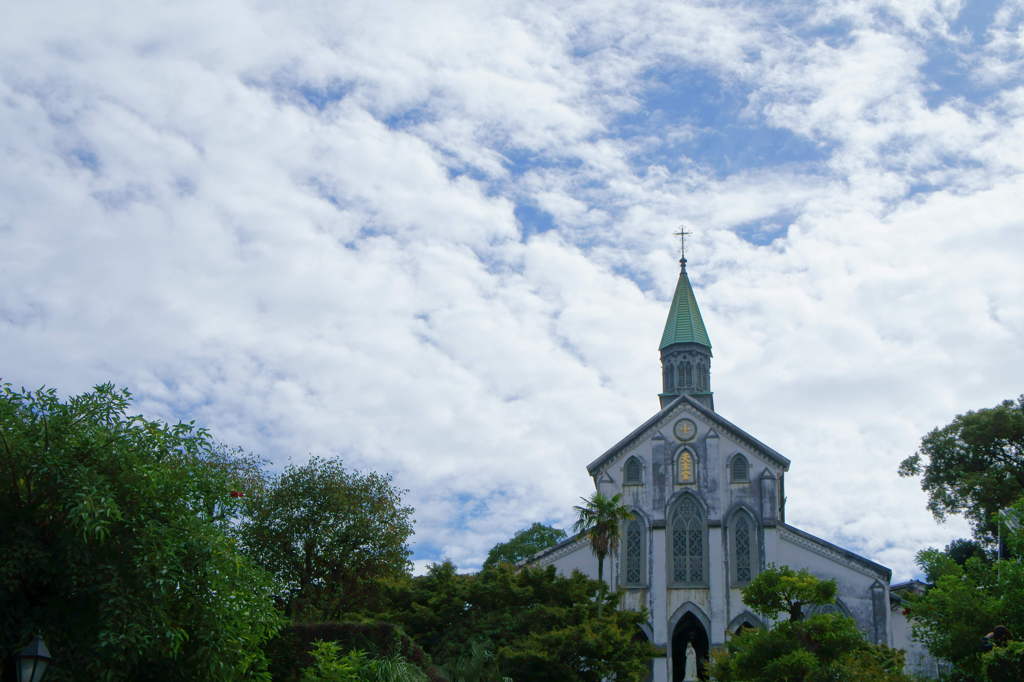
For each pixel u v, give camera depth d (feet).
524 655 144.66
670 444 225.56
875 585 203.00
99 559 75.05
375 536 161.38
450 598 161.17
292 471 164.04
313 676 100.94
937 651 107.45
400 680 112.37
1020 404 212.23
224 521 86.69
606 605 174.19
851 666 135.03
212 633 78.23
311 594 157.48
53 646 72.95
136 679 77.97
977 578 112.16
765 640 138.10
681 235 292.20
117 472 78.59
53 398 79.36
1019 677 81.00
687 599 213.25
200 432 85.87
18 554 72.38
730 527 216.95
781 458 219.61
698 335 276.62
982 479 195.31
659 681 207.21
